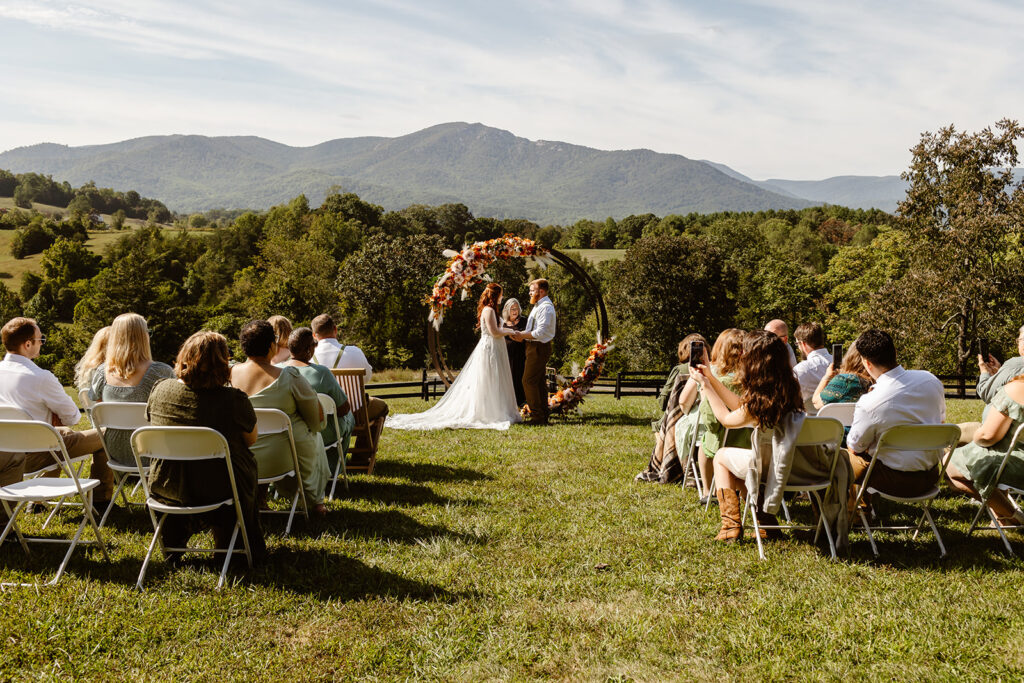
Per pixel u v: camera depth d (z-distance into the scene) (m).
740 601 4.05
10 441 4.18
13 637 3.40
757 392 4.57
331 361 7.48
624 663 3.37
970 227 29.55
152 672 3.22
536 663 3.37
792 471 4.79
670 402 6.80
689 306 48.38
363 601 3.94
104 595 3.89
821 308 56.59
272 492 6.04
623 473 7.14
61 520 5.25
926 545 4.94
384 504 5.88
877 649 3.47
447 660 3.37
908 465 4.73
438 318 11.33
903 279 32.78
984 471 4.91
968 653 3.40
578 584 4.24
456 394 10.52
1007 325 30.39
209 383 4.29
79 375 5.91
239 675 3.22
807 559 4.66
